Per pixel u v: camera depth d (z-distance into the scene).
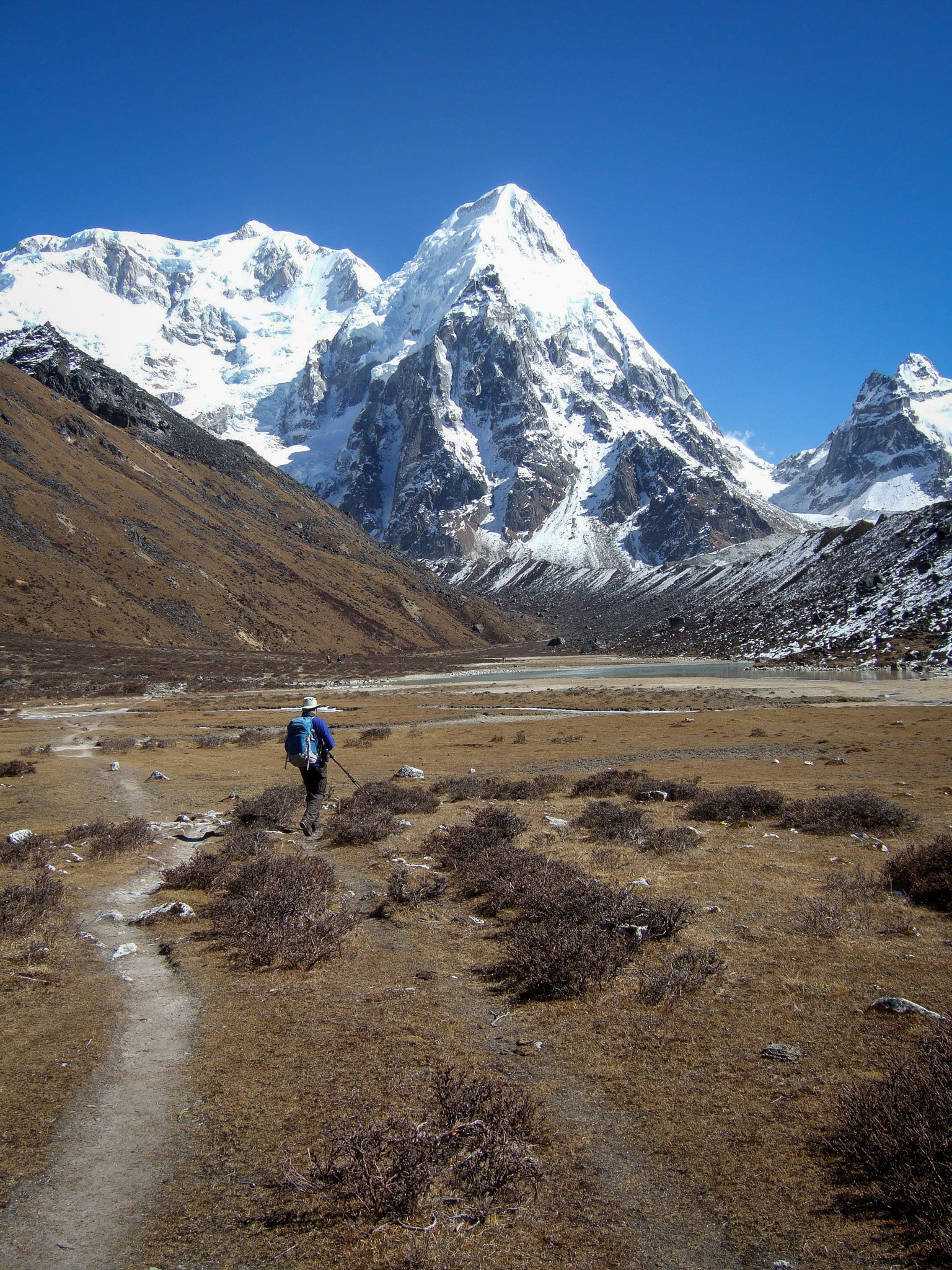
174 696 93.81
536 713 65.44
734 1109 5.38
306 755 15.77
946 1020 6.09
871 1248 4.02
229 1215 4.44
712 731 44.22
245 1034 6.77
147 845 15.20
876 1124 4.67
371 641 194.75
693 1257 4.02
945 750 31.45
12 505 149.12
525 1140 5.04
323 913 9.61
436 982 7.95
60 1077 6.07
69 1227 4.34
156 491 198.25
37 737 47.91
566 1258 4.04
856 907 9.70
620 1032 6.63
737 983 7.53
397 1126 5.07
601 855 12.58
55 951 9.05
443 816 18.00
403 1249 4.14
